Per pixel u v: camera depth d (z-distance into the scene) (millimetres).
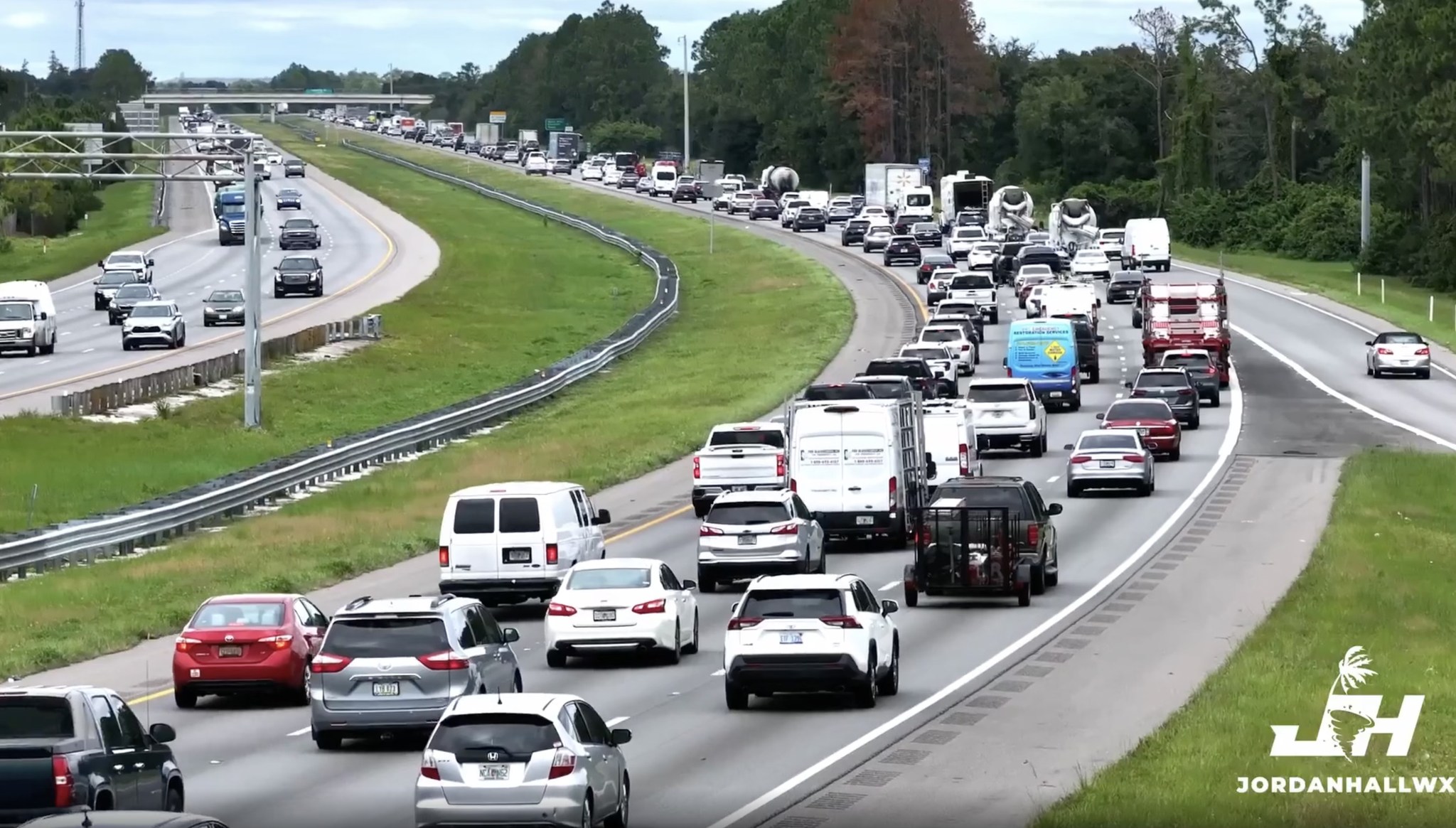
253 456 165625
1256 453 155875
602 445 162500
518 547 91250
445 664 62438
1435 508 128875
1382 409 183125
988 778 57219
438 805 46188
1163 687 72312
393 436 160125
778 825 50812
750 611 68562
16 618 91438
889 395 144125
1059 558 108938
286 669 72312
